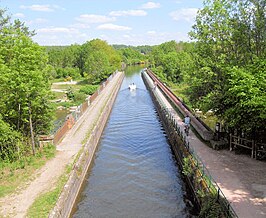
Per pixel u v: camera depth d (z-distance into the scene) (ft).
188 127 101.04
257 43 86.63
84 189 81.41
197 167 71.67
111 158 104.17
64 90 246.47
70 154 90.12
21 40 78.33
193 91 108.47
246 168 71.20
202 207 57.93
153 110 183.93
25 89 76.95
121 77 347.56
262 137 76.38
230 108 76.59
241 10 88.38
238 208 53.31
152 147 115.03
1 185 69.31
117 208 71.51
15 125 88.17
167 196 76.48
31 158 83.61
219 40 92.84
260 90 67.05
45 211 58.08
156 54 430.61
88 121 131.85
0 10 94.02
